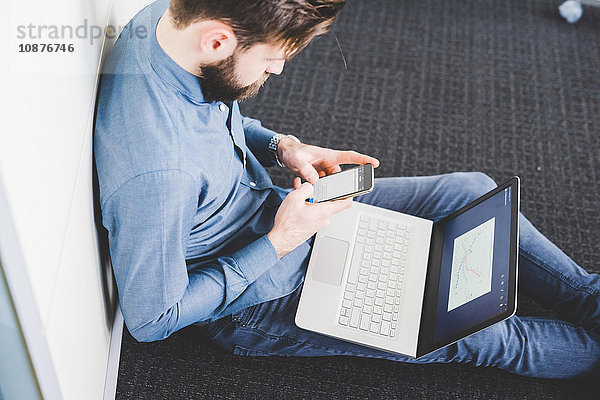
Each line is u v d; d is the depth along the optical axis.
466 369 1.42
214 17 0.79
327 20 0.83
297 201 1.08
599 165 1.85
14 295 0.64
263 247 1.07
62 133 0.71
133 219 0.86
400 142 1.85
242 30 0.81
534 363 1.29
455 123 1.92
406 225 1.29
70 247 0.77
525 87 2.04
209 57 0.84
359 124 1.88
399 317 1.19
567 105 2.00
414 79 2.02
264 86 1.94
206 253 1.11
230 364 1.39
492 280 1.09
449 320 1.13
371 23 2.17
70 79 0.73
